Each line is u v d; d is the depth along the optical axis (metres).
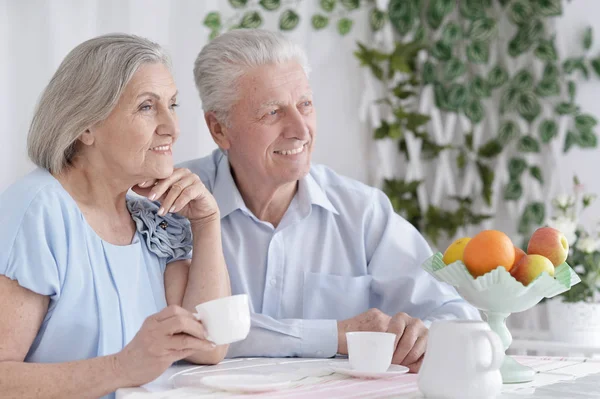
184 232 1.67
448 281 1.27
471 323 1.09
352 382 1.27
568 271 1.30
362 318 1.66
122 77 1.45
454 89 3.07
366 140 3.08
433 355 1.09
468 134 3.10
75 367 1.25
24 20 2.57
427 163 3.15
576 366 1.46
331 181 2.02
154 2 2.77
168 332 1.19
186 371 1.42
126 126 1.46
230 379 1.25
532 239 1.31
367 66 3.04
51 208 1.40
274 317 1.88
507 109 3.07
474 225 3.10
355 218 1.95
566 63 2.96
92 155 1.49
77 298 1.41
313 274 1.91
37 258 1.34
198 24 2.85
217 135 1.89
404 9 3.06
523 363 1.50
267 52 1.80
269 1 2.95
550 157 3.03
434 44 3.08
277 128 1.79
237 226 1.90
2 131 2.53
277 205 1.91
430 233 3.03
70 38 2.64
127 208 1.63
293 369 1.44
